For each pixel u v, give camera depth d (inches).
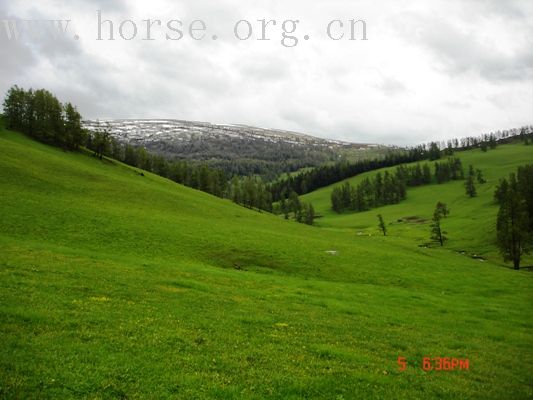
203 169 7465.6
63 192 2994.6
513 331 1274.6
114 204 3034.0
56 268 1256.2
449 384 770.2
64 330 749.9
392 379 747.4
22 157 3521.2
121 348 710.5
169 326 874.8
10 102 4933.6
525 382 846.5
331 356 833.5
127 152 7313.0
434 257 3120.1
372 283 2039.9
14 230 1913.1
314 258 2315.5
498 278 2386.8
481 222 5728.3
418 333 1130.0
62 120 5049.2
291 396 617.0
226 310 1083.9
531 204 4296.3
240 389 619.5
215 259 2106.3
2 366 576.7
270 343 861.8
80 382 566.6
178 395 574.2
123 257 1723.7
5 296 886.4
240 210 4360.2
